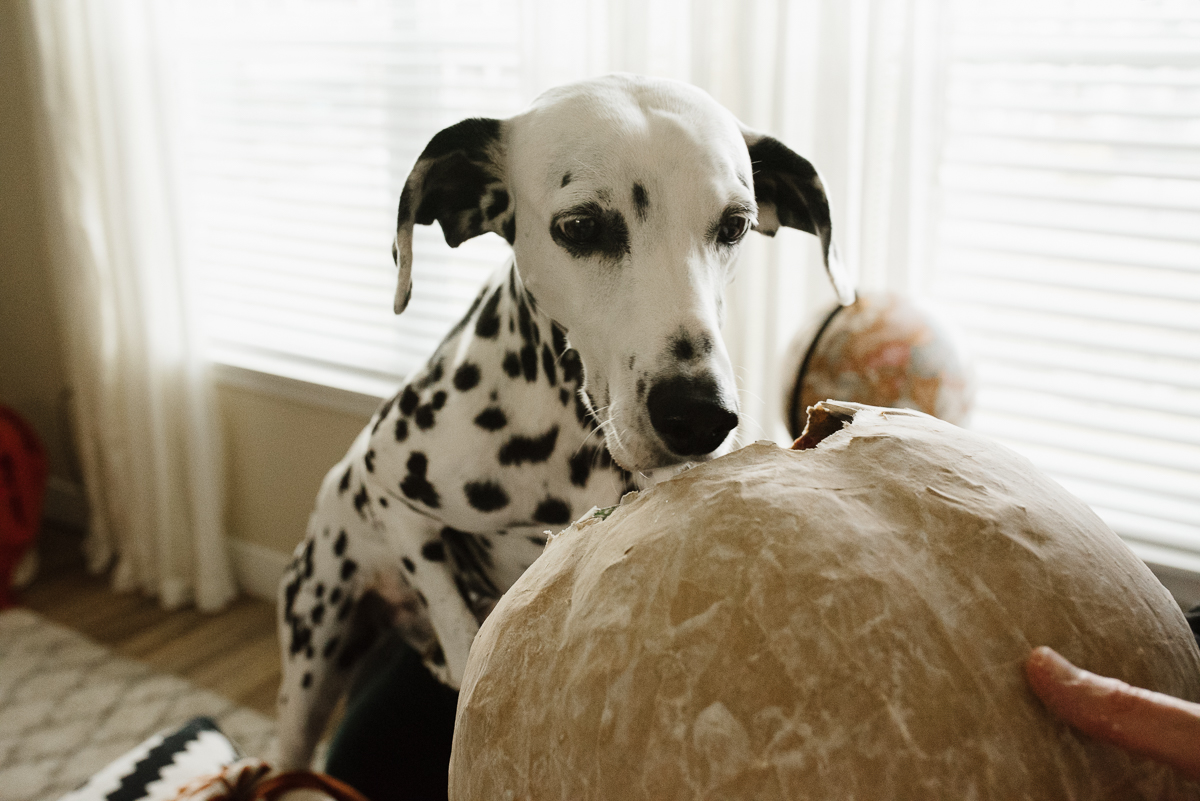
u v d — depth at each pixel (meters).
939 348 1.36
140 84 2.70
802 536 0.43
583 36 2.04
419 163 1.12
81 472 3.41
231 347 2.99
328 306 2.77
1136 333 1.84
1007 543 0.44
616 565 0.46
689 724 0.40
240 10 2.72
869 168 1.78
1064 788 0.39
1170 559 1.80
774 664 0.40
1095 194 1.79
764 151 1.20
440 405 1.29
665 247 1.00
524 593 0.52
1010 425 1.97
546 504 1.26
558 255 1.06
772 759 0.39
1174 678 0.45
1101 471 1.89
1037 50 1.77
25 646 2.71
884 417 0.54
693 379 0.91
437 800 1.43
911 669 0.40
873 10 1.71
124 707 2.42
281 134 2.72
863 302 1.42
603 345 1.03
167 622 2.88
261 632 2.81
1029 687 0.41
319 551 1.59
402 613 1.64
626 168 0.99
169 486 2.90
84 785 1.33
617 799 0.41
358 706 1.60
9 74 3.07
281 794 1.18
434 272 2.52
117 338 2.94
